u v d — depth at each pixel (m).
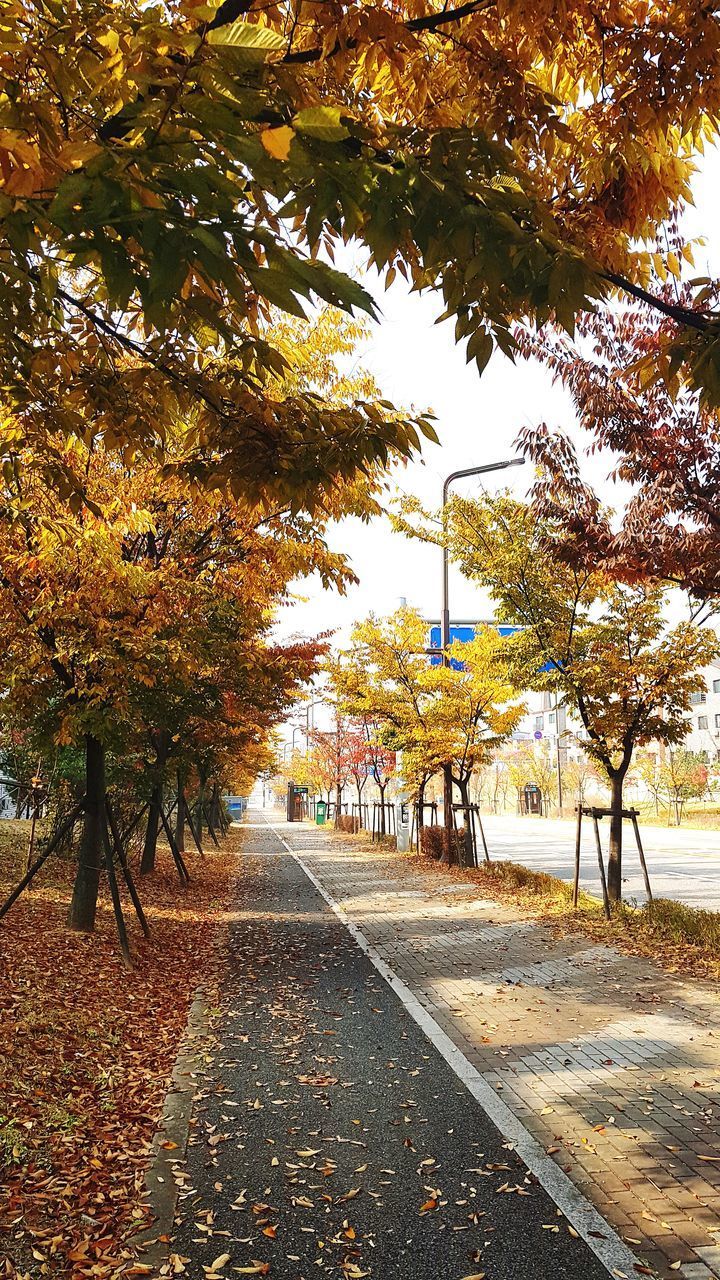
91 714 8.35
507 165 2.33
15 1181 4.08
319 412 3.77
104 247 1.84
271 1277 3.44
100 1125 4.91
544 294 2.20
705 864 21.67
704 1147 4.64
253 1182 4.27
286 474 3.82
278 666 12.22
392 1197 4.11
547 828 42.53
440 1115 5.14
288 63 2.45
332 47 2.59
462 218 2.07
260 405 3.71
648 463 7.99
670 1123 4.97
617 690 11.71
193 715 11.95
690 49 2.81
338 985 8.68
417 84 3.04
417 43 2.68
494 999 8.02
